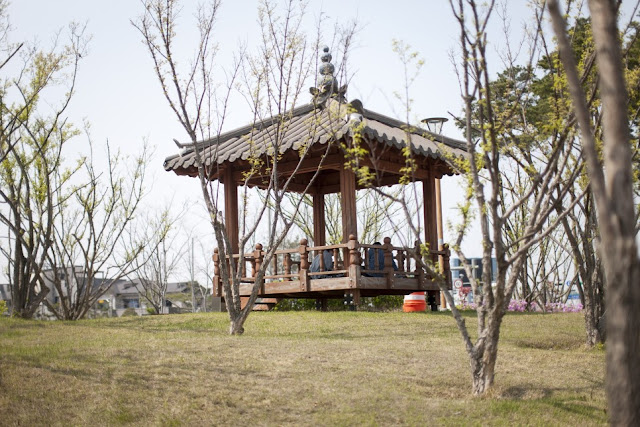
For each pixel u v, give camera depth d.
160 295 34.53
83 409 6.54
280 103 11.67
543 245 18.78
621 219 3.59
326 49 15.15
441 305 19.48
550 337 10.86
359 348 9.06
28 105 13.30
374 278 14.52
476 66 7.09
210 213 10.64
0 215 13.72
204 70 11.35
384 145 13.34
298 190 18.03
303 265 14.74
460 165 8.16
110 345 8.85
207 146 16.05
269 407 6.62
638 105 9.52
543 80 12.97
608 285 3.65
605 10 3.74
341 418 6.36
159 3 11.19
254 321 12.35
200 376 7.38
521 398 7.29
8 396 6.75
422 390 7.32
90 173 15.24
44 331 10.37
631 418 3.52
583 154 7.48
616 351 3.58
